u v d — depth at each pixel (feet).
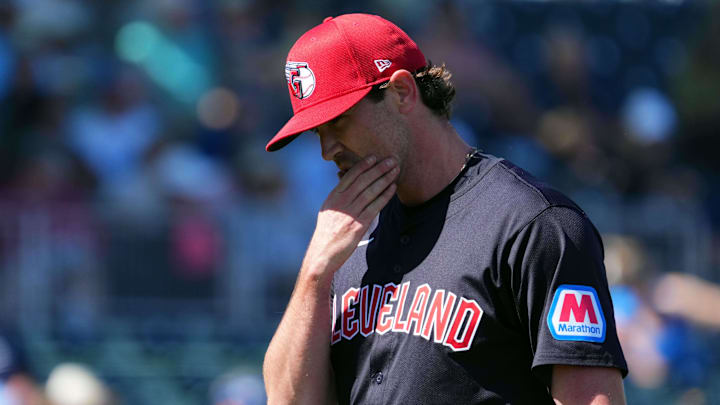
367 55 28.37
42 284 74.49
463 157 29.37
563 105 106.42
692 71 109.40
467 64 98.48
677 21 115.44
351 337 29.40
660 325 75.41
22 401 68.90
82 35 97.30
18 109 87.97
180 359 75.46
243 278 77.30
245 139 92.38
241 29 101.40
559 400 26.48
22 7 95.66
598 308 26.61
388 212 30.53
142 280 76.18
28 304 74.02
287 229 78.79
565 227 26.81
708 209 95.86
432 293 27.84
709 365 74.59
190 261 76.79
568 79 107.14
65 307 74.79
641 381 74.02
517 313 27.09
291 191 85.46
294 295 29.89
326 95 28.35
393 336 28.22
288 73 29.22
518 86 102.73
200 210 77.15
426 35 101.30
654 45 114.62
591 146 97.71
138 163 87.40
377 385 28.35
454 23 101.30
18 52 90.53
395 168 28.91
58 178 82.38
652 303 75.72
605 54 113.39
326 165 88.28
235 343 76.43
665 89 112.88
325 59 28.37
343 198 29.53
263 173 84.17
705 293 75.82
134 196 81.71
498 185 28.12
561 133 98.27
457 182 28.91
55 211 75.36
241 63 98.99
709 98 107.65
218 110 92.79
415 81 28.81
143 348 75.31
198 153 90.12
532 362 26.91
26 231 74.59
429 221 28.86
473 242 27.61
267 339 76.69
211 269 76.95
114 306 75.72
